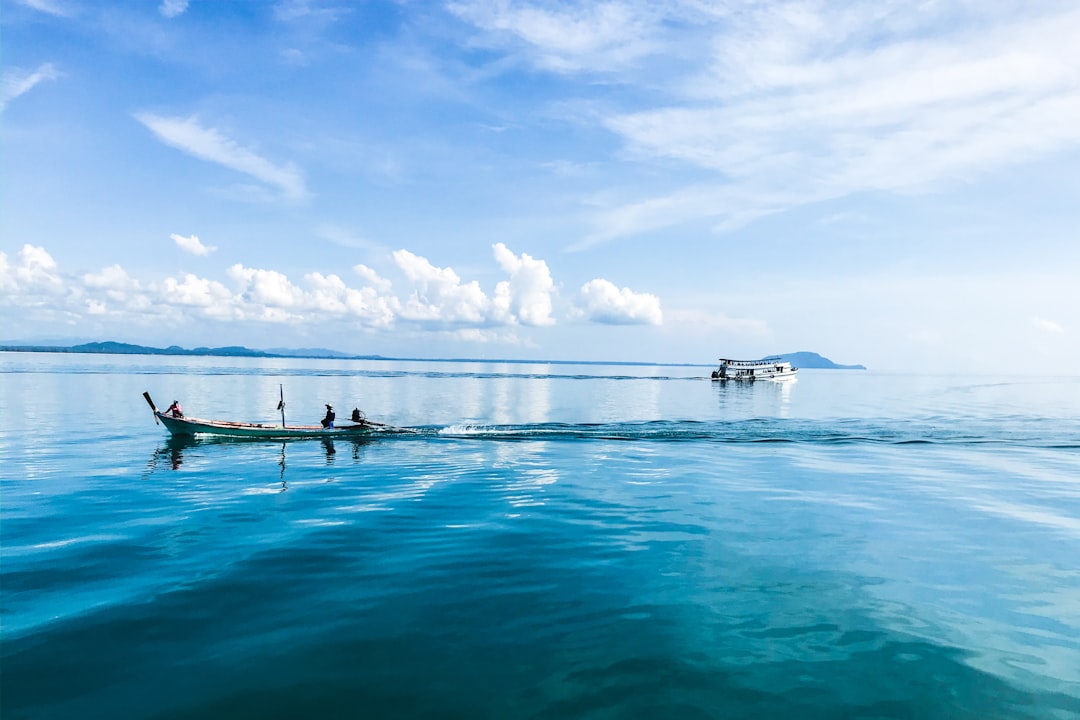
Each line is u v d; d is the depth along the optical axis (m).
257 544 14.09
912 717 7.79
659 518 16.61
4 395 58.03
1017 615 10.66
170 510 17.20
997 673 8.79
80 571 12.27
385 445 31.31
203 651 9.14
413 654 9.15
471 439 33.66
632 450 29.73
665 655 9.21
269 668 8.70
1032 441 33.44
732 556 13.49
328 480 21.86
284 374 127.88
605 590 11.58
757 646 9.52
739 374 126.12
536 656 9.15
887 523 16.16
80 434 33.19
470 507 17.78
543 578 12.13
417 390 84.56
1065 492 20.03
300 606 10.72
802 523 16.16
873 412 53.19
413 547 13.97
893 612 10.73
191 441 31.55
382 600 11.02
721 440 33.50
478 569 12.59
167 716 7.61
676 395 79.81
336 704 7.90
